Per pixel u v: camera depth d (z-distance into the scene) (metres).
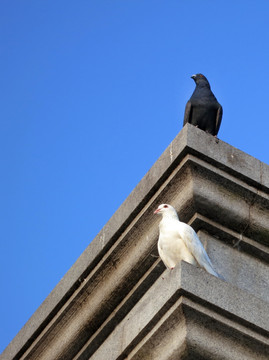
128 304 13.68
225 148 13.62
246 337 10.97
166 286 11.16
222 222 13.39
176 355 10.84
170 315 10.92
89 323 14.11
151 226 13.50
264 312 11.18
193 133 13.50
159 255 12.88
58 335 14.62
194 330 10.81
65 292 14.52
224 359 10.81
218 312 10.93
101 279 14.09
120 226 13.88
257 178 13.59
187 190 13.23
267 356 11.05
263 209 13.59
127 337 11.68
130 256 13.70
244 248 13.44
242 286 12.92
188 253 12.19
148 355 11.29
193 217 13.27
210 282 11.05
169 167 13.44
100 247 14.14
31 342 15.18
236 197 13.46
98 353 12.46
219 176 13.31
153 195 13.69
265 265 13.49
